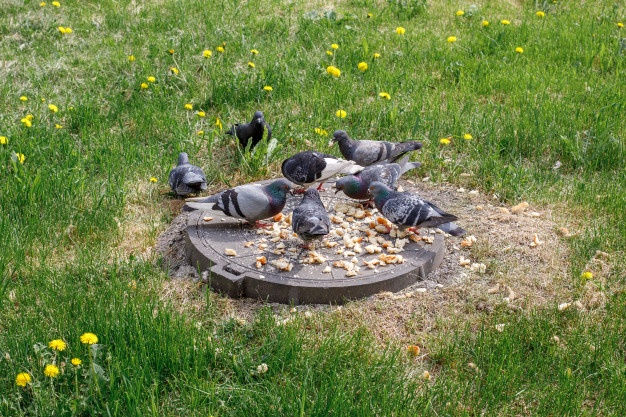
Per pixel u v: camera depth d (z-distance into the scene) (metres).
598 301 3.06
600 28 5.14
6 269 3.14
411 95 4.36
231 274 3.05
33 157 3.70
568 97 4.32
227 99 4.31
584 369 2.80
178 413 2.65
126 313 2.88
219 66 4.56
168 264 3.24
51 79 4.48
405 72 4.54
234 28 5.01
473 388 2.74
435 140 3.96
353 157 3.68
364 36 5.01
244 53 4.72
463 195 3.63
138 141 3.96
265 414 2.62
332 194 3.53
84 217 3.41
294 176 3.45
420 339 2.92
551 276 3.18
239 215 3.19
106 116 4.16
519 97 4.34
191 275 3.17
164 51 4.70
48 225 3.36
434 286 3.12
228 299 3.05
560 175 3.78
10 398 2.65
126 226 3.43
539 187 3.66
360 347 2.86
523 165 3.84
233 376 2.75
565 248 3.31
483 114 4.12
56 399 2.64
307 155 3.44
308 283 3.01
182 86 4.42
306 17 5.18
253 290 3.04
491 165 3.75
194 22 5.12
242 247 3.17
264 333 2.90
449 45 4.93
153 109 4.17
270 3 5.45
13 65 4.56
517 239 3.34
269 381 2.74
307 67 4.58
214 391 2.67
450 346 2.87
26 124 3.78
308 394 2.69
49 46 4.79
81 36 4.94
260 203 3.18
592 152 3.85
